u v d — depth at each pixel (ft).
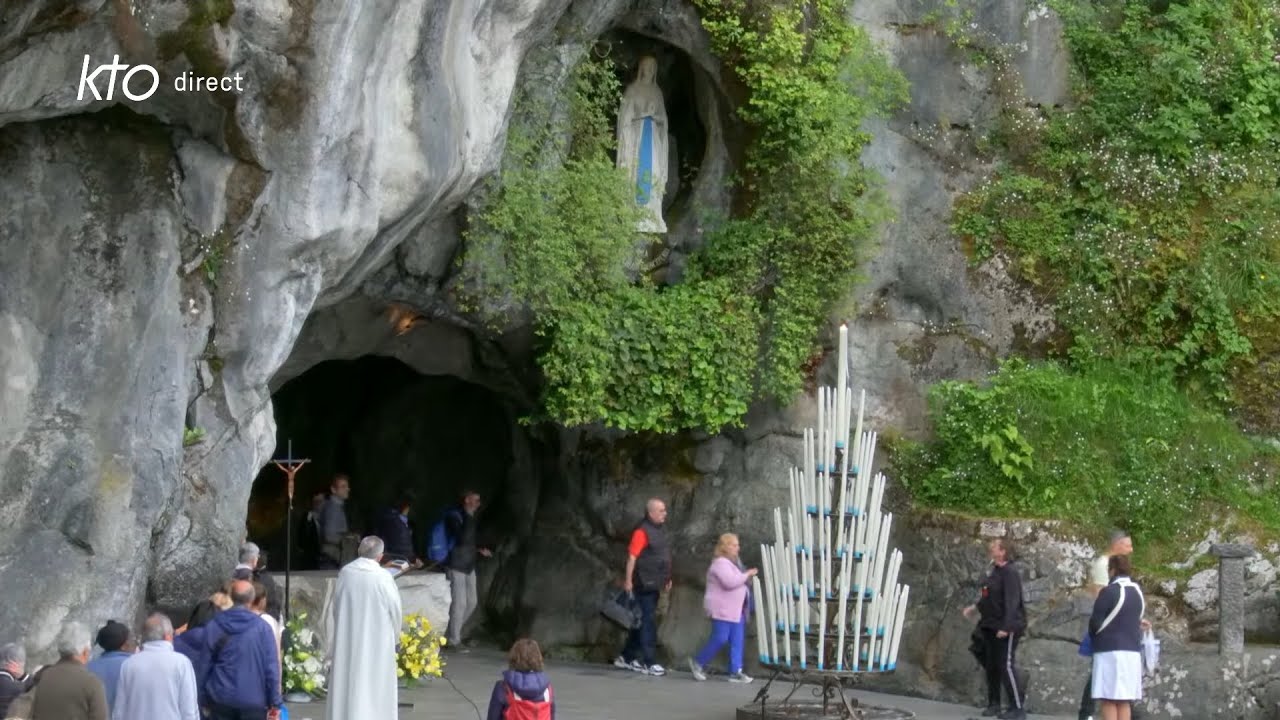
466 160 50.70
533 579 67.41
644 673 60.23
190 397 45.50
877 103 63.62
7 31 37.47
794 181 62.44
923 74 64.95
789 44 61.72
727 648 61.21
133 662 33.22
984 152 65.72
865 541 47.98
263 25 42.65
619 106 63.67
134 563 42.98
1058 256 64.85
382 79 46.88
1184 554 59.26
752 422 63.72
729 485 63.93
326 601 52.49
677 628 62.34
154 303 44.16
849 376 63.10
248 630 36.45
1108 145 66.33
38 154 43.55
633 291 61.31
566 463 67.77
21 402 42.75
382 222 48.93
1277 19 69.36
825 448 48.14
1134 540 59.47
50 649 41.47
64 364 43.29
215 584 45.60
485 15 50.80
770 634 48.80
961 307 64.44
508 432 71.56
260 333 46.06
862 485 48.01
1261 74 67.67
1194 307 64.39
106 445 43.16
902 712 49.57
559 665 62.80
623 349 60.64
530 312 60.23
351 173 46.57
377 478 75.56
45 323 43.29
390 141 47.88
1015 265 64.75
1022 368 63.57
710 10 61.67
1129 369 63.98
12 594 41.50
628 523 65.16
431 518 74.33
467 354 65.51
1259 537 59.67
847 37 63.00
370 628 40.86
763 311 63.41
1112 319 64.39
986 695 56.39
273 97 44.16
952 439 61.67
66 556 42.22
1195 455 61.46
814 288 62.69
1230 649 55.67
